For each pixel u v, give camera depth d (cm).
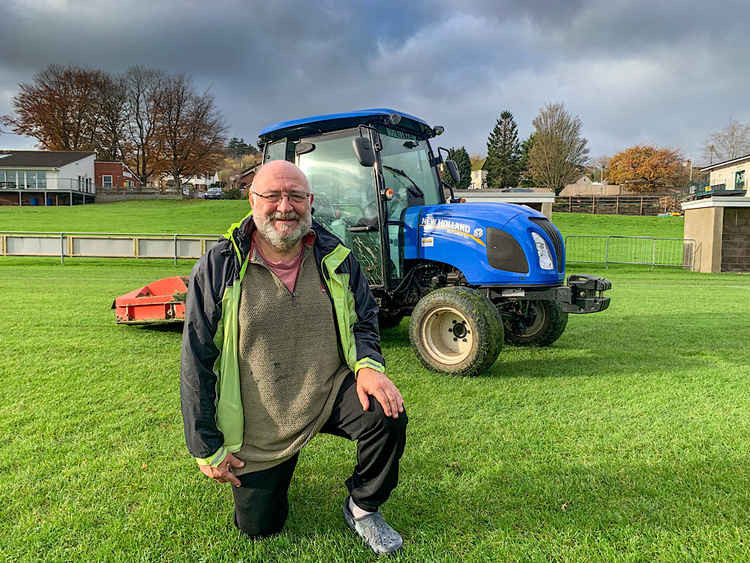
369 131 475
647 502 242
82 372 444
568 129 5600
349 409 199
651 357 519
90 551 205
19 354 500
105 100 5506
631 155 6309
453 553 204
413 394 398
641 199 4344
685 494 249
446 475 266
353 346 206
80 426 328
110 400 376
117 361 479
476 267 461
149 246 1575
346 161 495
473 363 434
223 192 5494
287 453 196
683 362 500
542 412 361
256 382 193
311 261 201
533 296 462
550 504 239
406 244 493
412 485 256
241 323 188
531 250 453
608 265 1834
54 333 591
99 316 694
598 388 416
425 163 554
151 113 5494
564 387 418
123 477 263
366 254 497
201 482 258
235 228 193
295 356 196
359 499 206
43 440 306
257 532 209
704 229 1684
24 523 223
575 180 5934
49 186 4519
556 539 213
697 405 376
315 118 488
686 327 689
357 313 212
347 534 215
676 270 1731
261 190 182
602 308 458
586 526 222
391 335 620
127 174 5578
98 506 236
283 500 209
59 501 240
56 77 5462
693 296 1031
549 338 558
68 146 5622
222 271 188
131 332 600
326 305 199
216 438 186
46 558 201
